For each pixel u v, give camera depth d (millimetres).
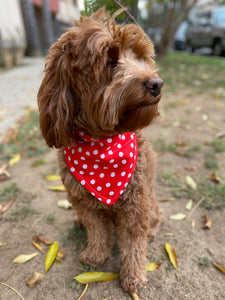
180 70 1681
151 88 291
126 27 318
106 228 436
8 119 947
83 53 294
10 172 642
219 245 429
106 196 357
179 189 569
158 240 449
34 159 700
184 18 2006
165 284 370
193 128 858
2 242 447
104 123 307
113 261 424
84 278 371
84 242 451
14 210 510
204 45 2773
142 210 375
